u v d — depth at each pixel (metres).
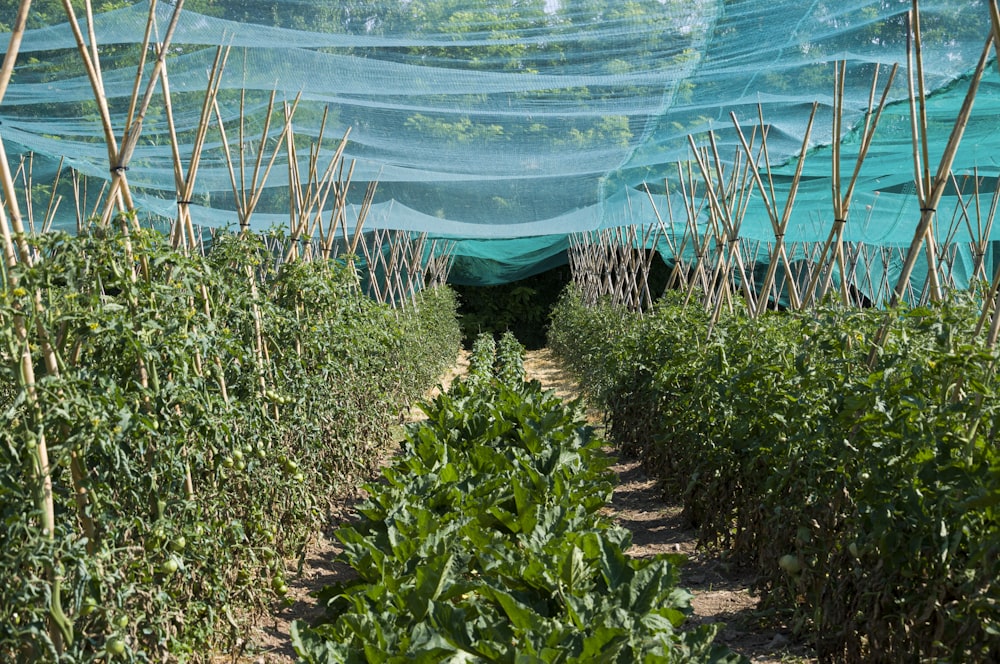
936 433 3.33
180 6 3.83
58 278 3.20
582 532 4.31
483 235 16.45
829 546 4.03
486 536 4.48
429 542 4.18
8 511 2.96
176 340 3.54
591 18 5.67
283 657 4.52
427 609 3.59
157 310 3.63
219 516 4.38
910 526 3.33
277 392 5.41
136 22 5.80
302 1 5.56
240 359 4.32
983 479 3.13
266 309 5.13
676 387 7.09
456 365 22.41
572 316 19.16
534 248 22.95
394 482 5.47
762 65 6.51
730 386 5.34
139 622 3.52
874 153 9.23
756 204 11.97
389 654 3.21
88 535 3.29
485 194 12.07
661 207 13.50
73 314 3.13
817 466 4.10
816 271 5.35
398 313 13.44
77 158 9.38
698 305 8.29
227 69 6.77
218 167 9.98
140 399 3.54
